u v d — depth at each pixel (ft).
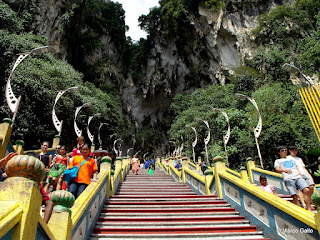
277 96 69.87
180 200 22.88
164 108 168.55
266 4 125.59
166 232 15.85
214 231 15.97
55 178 19.56
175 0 134.72
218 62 126.62
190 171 34.68
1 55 57.52
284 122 61.41
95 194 16.72
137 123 163.63
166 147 168.04
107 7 151.02
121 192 30.63
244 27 118.93
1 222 5.02
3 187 6.09
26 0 81.35
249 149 69.77
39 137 62.03
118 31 151.33
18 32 71.36
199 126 90.84
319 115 19.11
